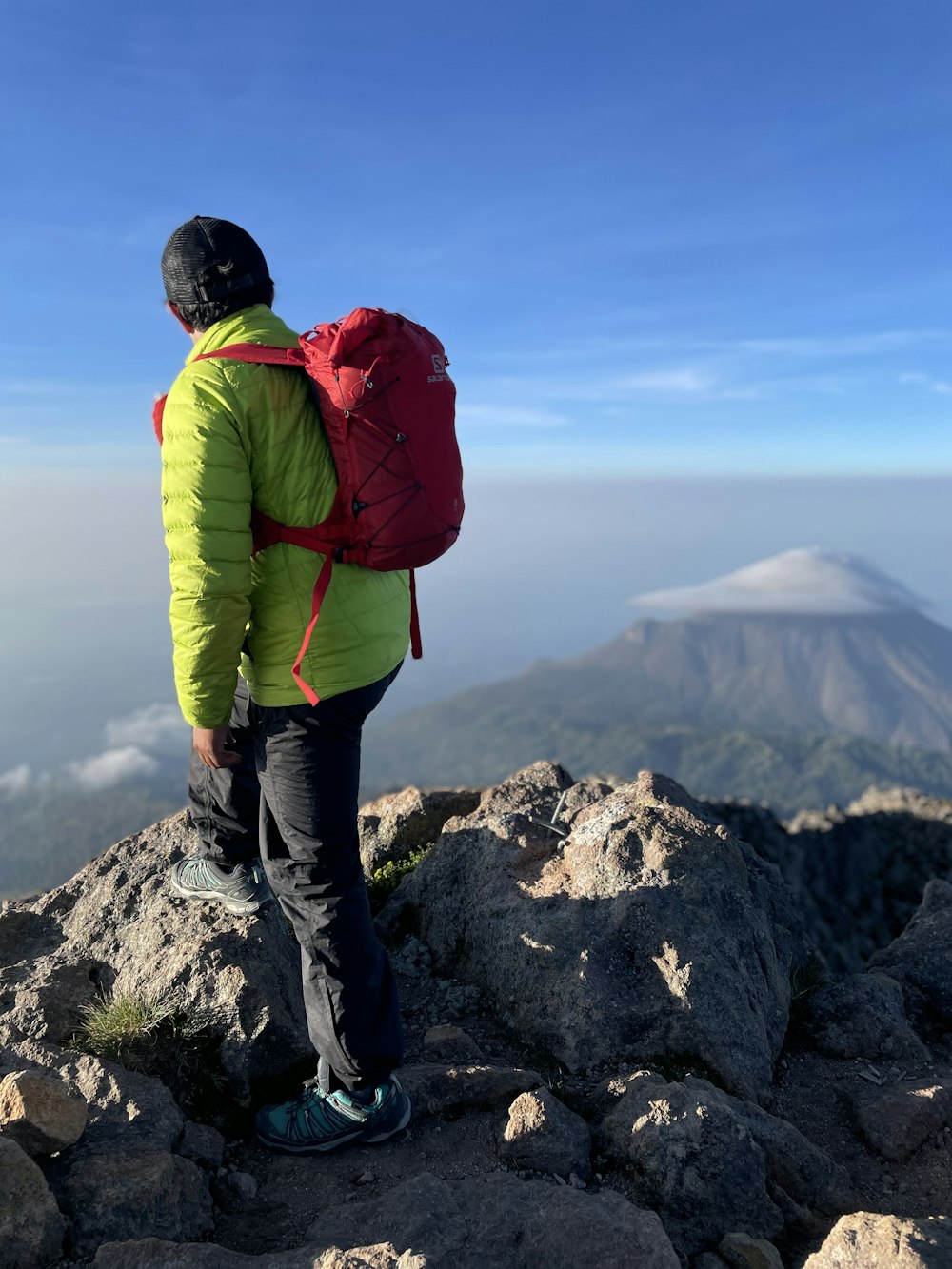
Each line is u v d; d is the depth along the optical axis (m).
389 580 2.54
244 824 3.20
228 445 2.19
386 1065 2.68
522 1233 2.26
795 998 3.80
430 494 2.29
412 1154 2.75
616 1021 3.24
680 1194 2.52
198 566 2.18
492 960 3.65
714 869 3.68
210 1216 2.44
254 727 2.63
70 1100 2.52
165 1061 2.95
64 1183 2.34
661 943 3.40
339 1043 2.62
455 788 5.19
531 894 3.75
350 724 2.52
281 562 2.36
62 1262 2.16
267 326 2.40
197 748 2.43
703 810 4.22
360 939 2.64
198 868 3.43
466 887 4.00
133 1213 2.29
